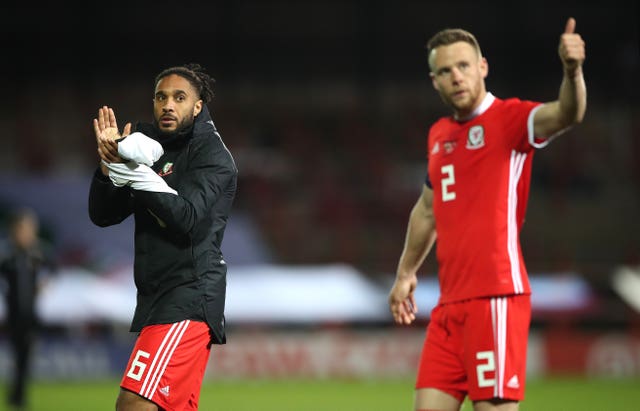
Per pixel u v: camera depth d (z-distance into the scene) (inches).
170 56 3941.9
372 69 4033.0
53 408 1640.0
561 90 569.0
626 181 3828.7
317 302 2770.7
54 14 3838.6
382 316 2765.7
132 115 3885.3
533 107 605.0
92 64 3895.2
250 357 2559.1
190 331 622.8
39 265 1624.0
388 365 2603.3
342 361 2588.6
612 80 3971.5
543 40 3969.0
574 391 2042.3
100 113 605.3
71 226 3046.3
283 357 2573.8
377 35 4010.8
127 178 590.2
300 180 3769.7
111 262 2918.3
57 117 3841.0
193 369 629.3
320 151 3917.3
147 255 628.7
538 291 2849.4
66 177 3432.6
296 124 3996.1
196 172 631.8
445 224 638.5
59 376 2492.6
